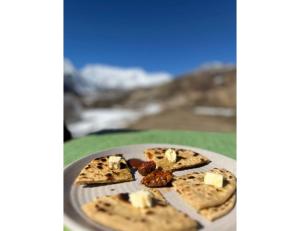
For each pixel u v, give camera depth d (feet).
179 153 1.42
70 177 1.14
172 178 1.21
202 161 1.35
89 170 1.20
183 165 1.32
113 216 0.92
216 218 0.97
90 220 0.91
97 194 1.08
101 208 0.96
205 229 0.91
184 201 1.07
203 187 1.14
